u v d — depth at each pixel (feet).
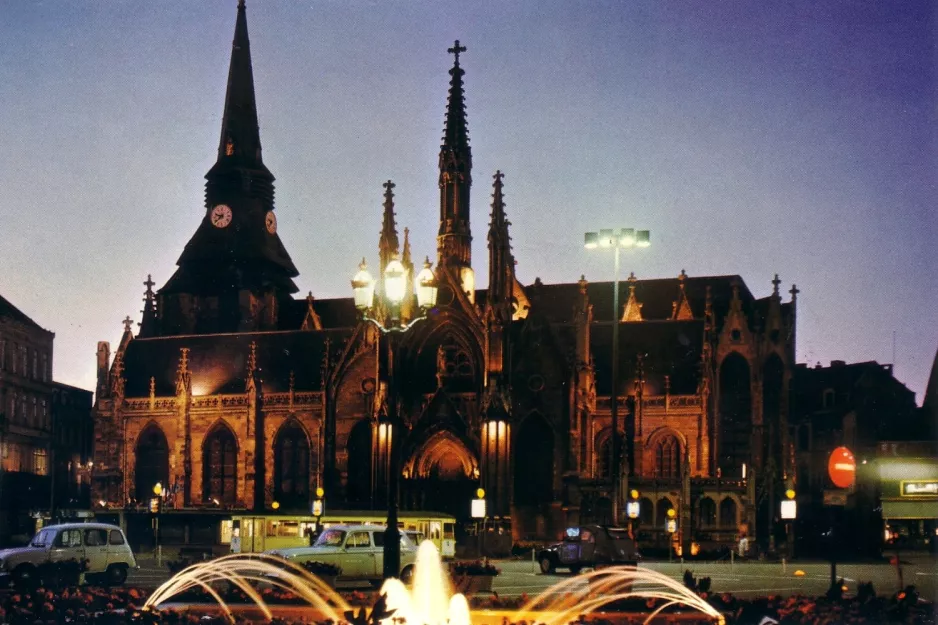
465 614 139.44
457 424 396.37
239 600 159.63
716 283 469.98
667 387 399.03
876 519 353.72
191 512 377.71
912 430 370.94
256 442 438.81
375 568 189.26
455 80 431.84
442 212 427.33
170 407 452.76
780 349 404.36
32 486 466.29
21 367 472.85
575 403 391.65
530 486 392.47
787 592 194.70
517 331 399.65
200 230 540.11
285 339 462.60
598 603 154.20
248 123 549.54
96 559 187.52
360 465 424.87
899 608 135.23
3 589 174.70
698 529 355.15
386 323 410.11
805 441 436.76
